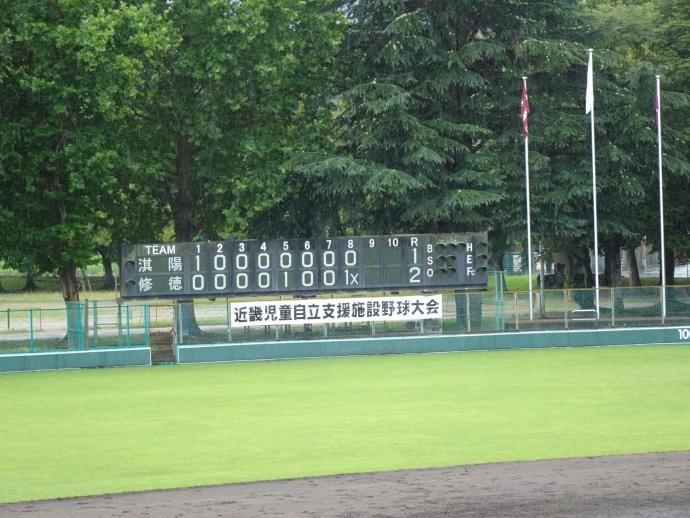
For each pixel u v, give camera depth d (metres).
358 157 64.50
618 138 65.62
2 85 56.19
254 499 19.31
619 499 18.42
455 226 64.19
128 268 50.81
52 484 22.38
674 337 55.09
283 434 28.70
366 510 18.03
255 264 51.75
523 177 63.56
